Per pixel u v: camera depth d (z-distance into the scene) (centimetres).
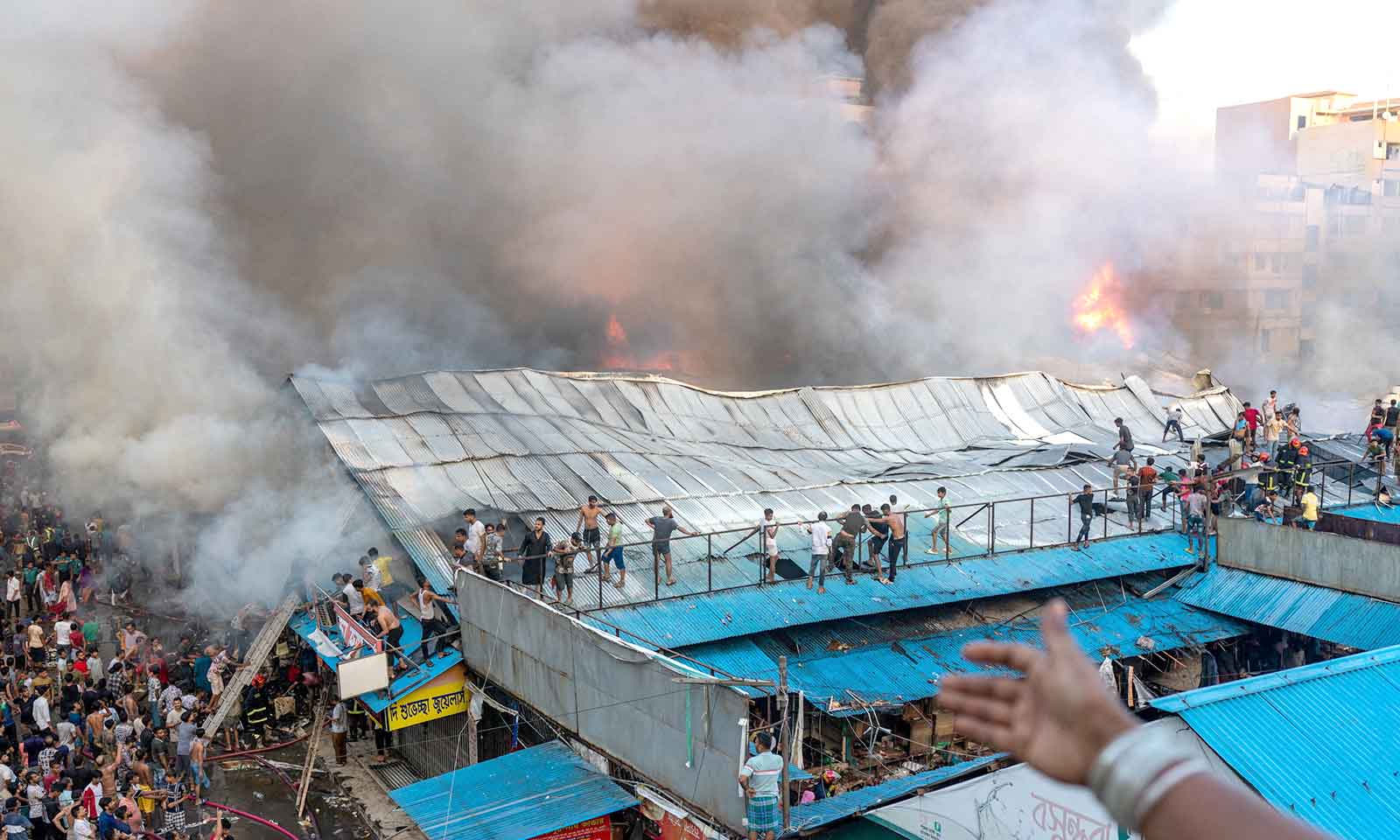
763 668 1928
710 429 2977
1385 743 1312
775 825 1375
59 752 1986
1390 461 2880
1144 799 143
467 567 2083
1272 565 2214
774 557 2138
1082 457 2861
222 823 1775
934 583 2162
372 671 1967
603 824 1630
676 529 2284
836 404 3139
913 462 2877
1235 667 2173
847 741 1914
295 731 2358
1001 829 1212
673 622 1992
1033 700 161
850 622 2095
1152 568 2270
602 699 1700
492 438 2622
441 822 1583
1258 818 136
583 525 2303
